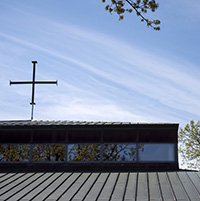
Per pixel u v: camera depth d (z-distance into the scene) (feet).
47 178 54.44
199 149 115.75
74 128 60.80
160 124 58.70
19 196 46.52
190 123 117.50
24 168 60.39
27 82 75.20
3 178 55.47
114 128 59.93
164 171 56.54
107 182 50.98
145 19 31.94
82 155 59.82
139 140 59.11
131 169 58.29
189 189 46.14
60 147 60.59
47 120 70.28
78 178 53.72
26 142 61.41
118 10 31.73
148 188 47.37
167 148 58.44
